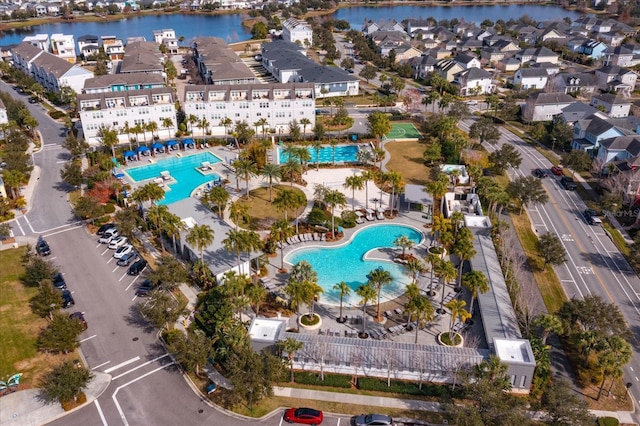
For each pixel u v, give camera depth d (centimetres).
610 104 18125
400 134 16912
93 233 10850
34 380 7088
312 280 8050
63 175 12400
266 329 7556
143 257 9969
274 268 9644
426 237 10688
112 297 8819
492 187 11169
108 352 7600
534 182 11606
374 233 10938
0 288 9012
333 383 7062
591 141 15100
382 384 7019
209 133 16525
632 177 12062
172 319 7700
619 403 6756
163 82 19062
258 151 13575
